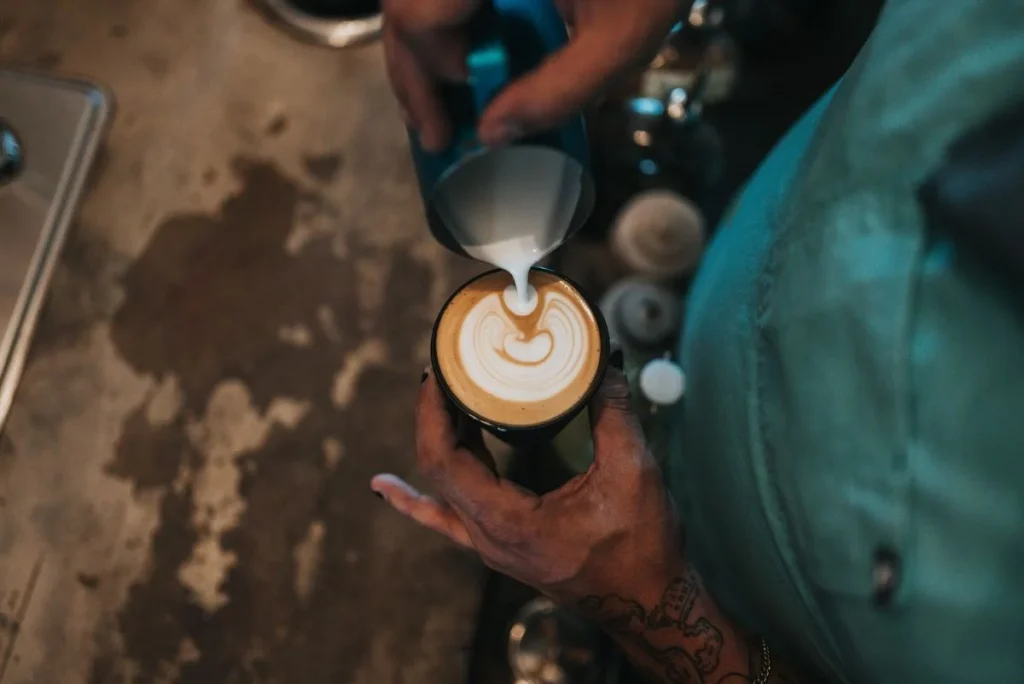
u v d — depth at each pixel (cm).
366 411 97
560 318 61
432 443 58
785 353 46
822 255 44
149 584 89
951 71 39
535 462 80
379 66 114
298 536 91
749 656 58
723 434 59
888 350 38
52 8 116
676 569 59
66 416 95
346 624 88
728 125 118
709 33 105
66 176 105
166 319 100
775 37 117
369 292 103
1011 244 33
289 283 103
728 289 63
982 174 35
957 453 36
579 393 58
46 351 98
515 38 52
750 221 63
